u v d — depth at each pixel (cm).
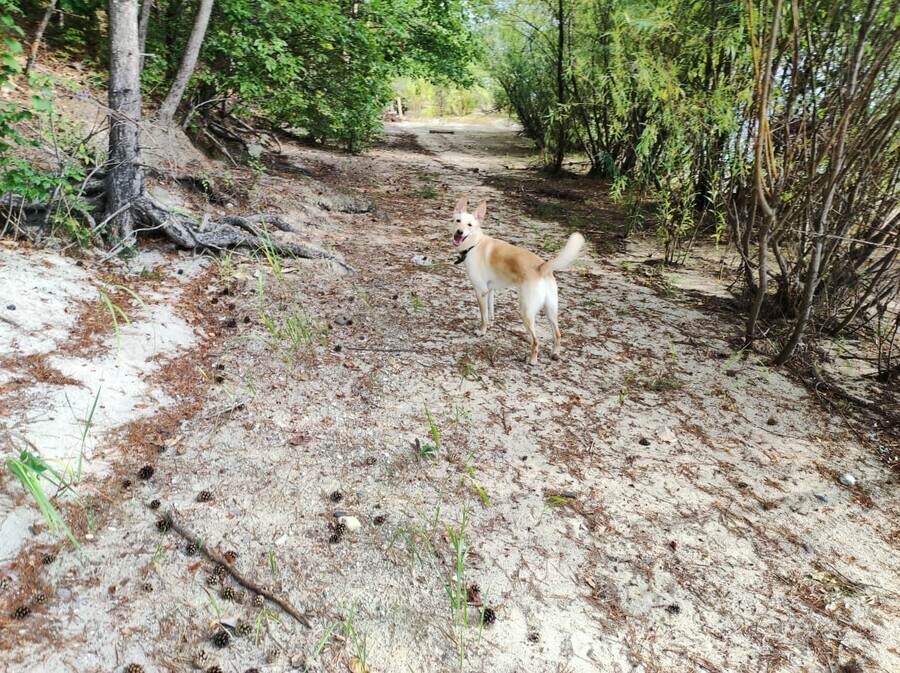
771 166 430
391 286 575
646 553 289
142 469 294
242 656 219
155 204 521
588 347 495
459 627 240
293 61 731
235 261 552
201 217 605
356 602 246
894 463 378
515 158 1619
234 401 363
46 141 480
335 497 297
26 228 468
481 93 2488
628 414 404
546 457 350
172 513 274
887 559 300
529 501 313
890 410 437
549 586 265
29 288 402
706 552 293
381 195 986
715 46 574
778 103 496
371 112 1008
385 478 317
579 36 1109
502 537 288
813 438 397
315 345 443
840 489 349
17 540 245
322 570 258
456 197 1046
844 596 275
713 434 391
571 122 1265
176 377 375
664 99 607
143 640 218
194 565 252
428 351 457
